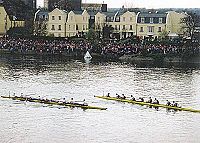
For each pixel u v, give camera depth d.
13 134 114.12
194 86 180.12
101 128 120.44
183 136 115.19
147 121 127.56
